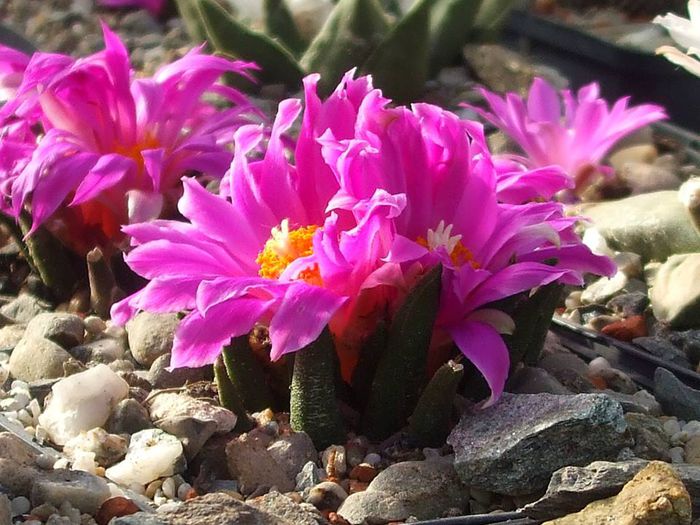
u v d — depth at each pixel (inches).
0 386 11.0
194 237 10.2
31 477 9.5
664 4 22.4
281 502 9.3
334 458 9.8
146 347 11.1
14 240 12.5
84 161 11.5
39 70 11.5
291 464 9.8
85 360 11.2
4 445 9.7
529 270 9.9
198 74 12.1
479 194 10.2
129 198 11.6
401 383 9.9
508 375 10.3
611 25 22.1
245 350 10.1
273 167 10.3
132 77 12.6
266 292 9.9
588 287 12.9
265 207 10.3
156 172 11.4
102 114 11.8
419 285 9.7
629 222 13.4
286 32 17.1
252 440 9.9
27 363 11.1
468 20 17.1
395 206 9.4
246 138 10.5
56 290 12.2
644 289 13.0
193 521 8.9
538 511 9.2
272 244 9.9
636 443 10.0
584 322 12.6
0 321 12.2
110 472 9.8
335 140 10.0
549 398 9.6
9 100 11.9
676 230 13.2
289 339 9.4
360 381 10.2
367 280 9.8
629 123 14.1
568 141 14.2
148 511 9.4
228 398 10.1
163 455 9.8
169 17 20.9
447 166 10.2
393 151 10.0
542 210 10.2
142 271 9.9
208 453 10.0
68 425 10.2
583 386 10.9
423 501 9.5
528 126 14.1
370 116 10.0
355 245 9.7
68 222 12.0
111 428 10.2
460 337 9.8
